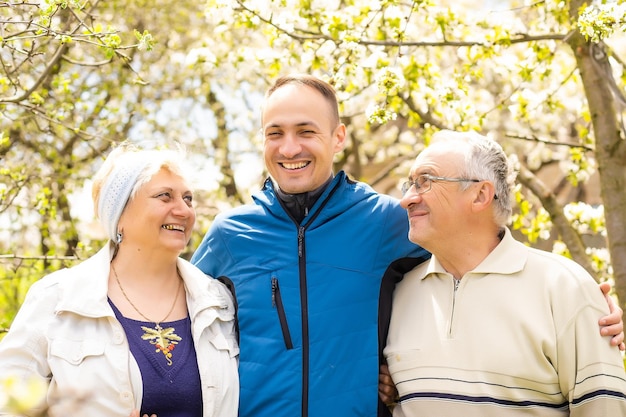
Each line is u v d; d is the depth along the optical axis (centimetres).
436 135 294
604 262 520
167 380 271
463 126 465
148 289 290
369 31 479
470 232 283
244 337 294
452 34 500
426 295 291
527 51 477
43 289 281
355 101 688
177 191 289
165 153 292
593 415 258
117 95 661
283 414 282
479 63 495
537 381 266
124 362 268
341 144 319
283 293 294
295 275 297
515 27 475
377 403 286
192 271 298
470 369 271
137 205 286
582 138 508
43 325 273
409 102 489
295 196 304
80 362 267
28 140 639
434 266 292
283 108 301
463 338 275
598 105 446
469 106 463
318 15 481
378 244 301
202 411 276
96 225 644
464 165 280
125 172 286
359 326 290
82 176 629
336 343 287
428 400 273
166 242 287
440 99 462
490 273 279
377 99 474
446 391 271
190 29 816
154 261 290
